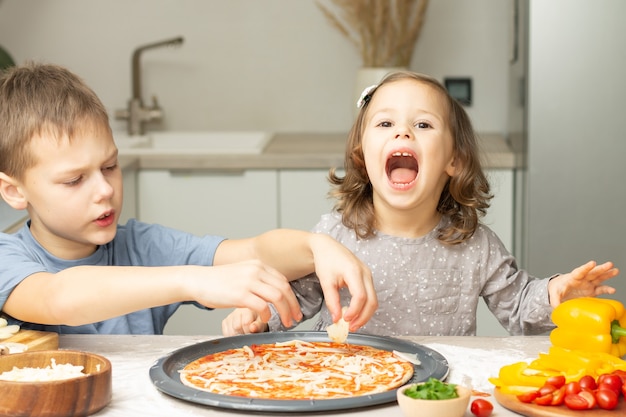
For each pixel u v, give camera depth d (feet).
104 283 3.64
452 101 4.93
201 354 3.62
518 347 3.81
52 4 11.13
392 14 10.81
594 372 3.15
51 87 4.05
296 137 10.78
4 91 4.09
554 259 8.40
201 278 3.56
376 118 4.74
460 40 10.96
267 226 9.15
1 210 5.97
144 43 11.21
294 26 11.14
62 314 3.69
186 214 9.18
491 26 10.93
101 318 3.69
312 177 9.05
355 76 11.19
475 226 4.96
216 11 11.15
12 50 11.18
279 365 3.42
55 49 11.21
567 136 8.27
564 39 8.18
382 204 4.94
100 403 2.93
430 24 10.94
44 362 3.20
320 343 3.81
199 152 9.15
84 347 3.83
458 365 3.51
